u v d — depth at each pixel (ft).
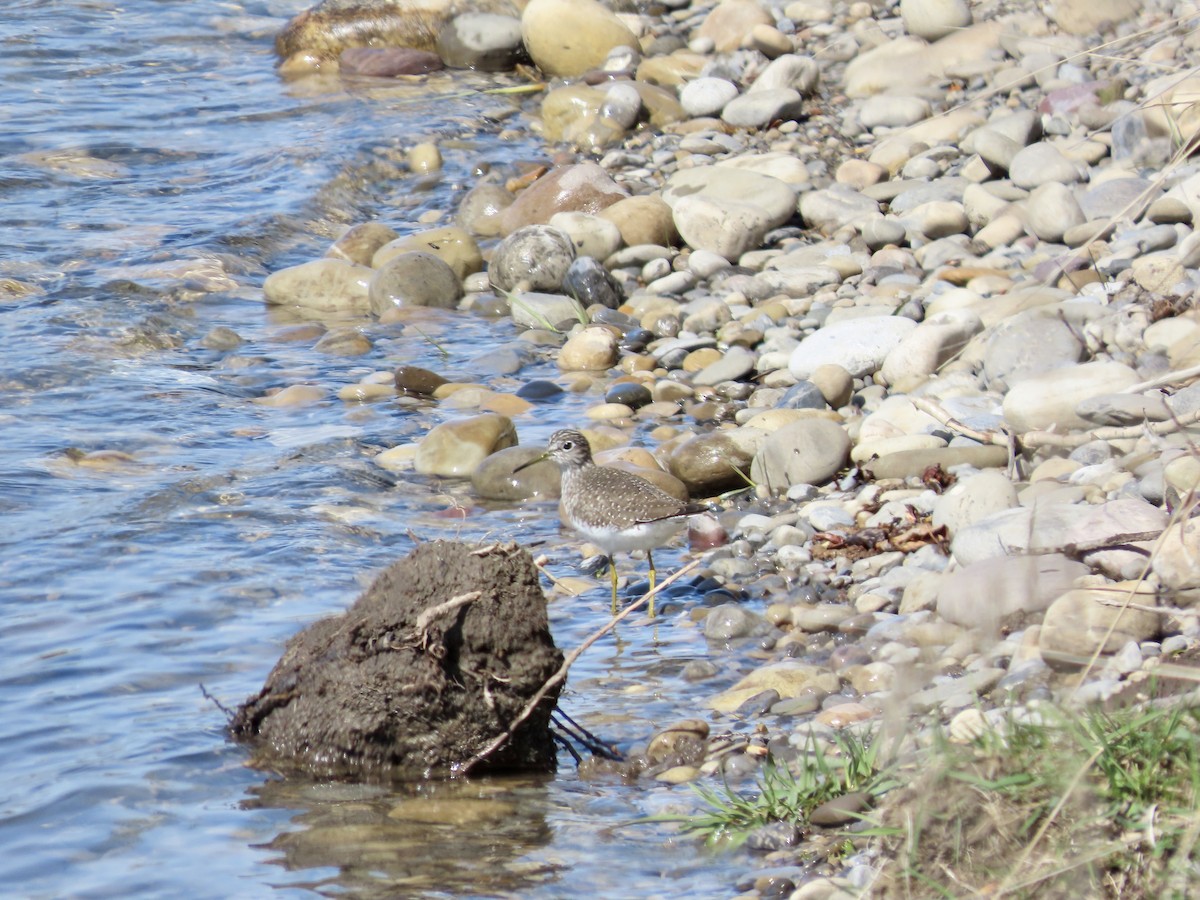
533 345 88.99
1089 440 58.75
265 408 80.07
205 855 39.50
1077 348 66.69
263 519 64.90
